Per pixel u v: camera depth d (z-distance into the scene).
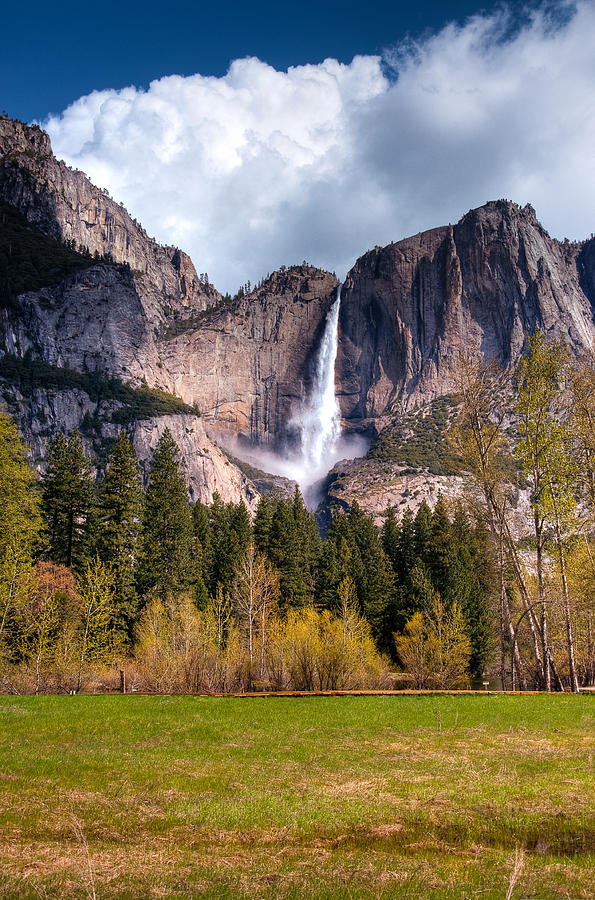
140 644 54.09
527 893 9.86
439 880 10.38
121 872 10.62
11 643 43.47
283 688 43.94
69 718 25.30
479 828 13.28
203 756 19.56
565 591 38.34
